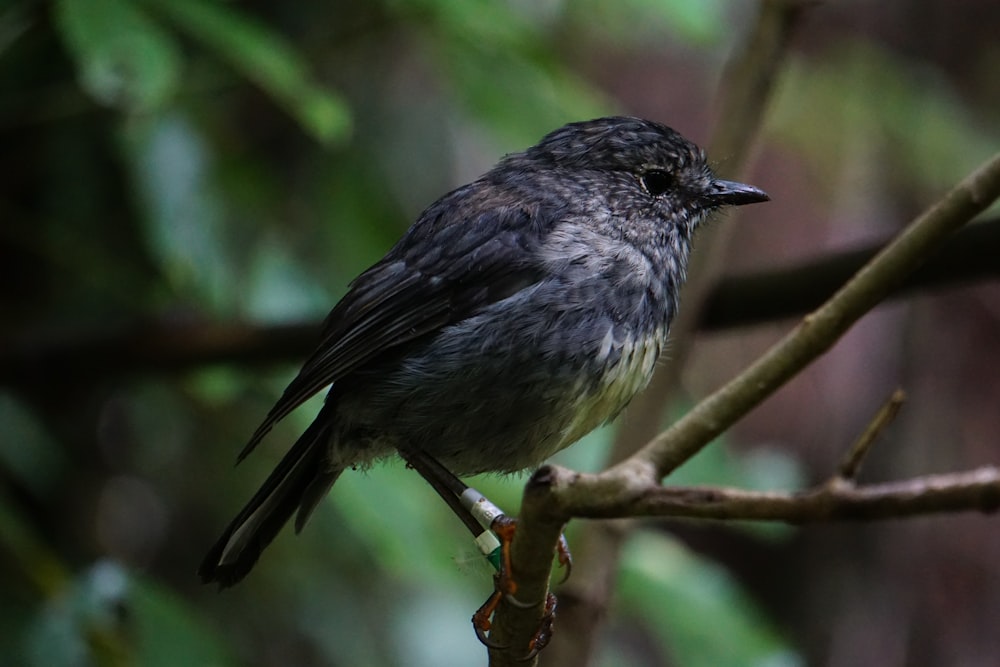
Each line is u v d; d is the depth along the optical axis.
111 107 9.03
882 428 4.52
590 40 12.27
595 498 4.80
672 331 8.15
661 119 13.70
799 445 12.69
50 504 10.62
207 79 8.82
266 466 11.16
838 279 8.18
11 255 10.49
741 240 12.83
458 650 11.26
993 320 12.52
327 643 10.95
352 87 10.71
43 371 9.22
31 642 7.43
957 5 12.95
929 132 11.90
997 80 13.01
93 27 6.58
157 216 8.57
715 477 8.89
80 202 9.91
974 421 12.46
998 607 12.49
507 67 8.66
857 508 4.37
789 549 12.85
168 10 6.92
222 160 9.79
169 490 11.16
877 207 12.66
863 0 12.95
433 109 11.07
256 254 9.34
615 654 10.99
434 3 7.75
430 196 11.15
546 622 6.16
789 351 5.32
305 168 10.14
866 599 12.63
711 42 8.59
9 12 8.12
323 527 10.98
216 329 9.02
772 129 11.89
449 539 8.84
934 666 12.49
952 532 12.63
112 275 9.99
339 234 9.84
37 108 9.08
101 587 7.48
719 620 8.62
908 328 12.63
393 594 11.36
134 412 10.95
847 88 11.87
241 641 10.85
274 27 9.80
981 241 7.53
